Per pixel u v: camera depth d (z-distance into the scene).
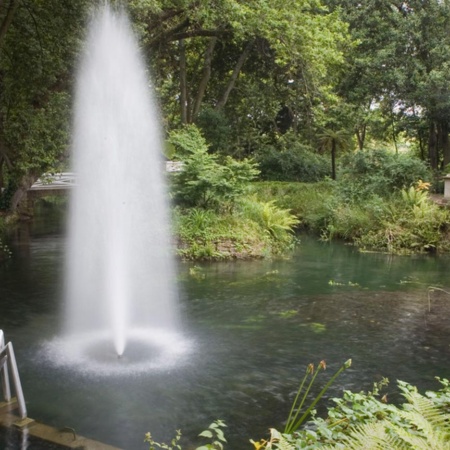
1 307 9.41
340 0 25.88
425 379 6.28
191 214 15.92
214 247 15.00
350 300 10.23
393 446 2.79
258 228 16.52
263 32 19.77
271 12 18.66
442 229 17.52
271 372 6.43
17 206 22.38
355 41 22.83
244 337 7.86
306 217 21.86
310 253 16.30
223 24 20.84
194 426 4.96
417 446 2.62
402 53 24.77
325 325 8.55
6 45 13.31
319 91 22.78
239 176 16.55
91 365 6.53
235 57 27.83
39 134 14.26
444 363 6.84
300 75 23.48
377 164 21.53
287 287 11.40
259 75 27.89
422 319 8.93
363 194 20.75
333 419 3.73
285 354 7.12
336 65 24.42
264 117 31.25
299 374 6.37
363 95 26.39
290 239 17.84
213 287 11.35
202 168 16.20
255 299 10.31
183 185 16.38
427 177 20.73
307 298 10.40
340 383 6.11
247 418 5.15
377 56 24.55
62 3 12.65
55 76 14.86
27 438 4.57
